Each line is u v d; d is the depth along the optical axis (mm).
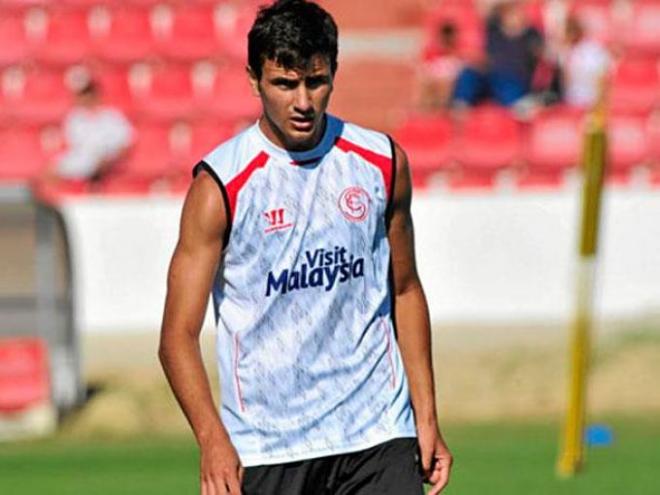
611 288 63375
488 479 37688
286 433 18828
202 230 18562
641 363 53094
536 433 45875
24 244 61375
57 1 82562
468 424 47969
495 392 51031
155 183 72938
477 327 61188
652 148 74688
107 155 71938
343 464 18984
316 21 18328
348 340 18891
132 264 62750
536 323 62031
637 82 77125
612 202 63375
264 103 18562
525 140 73312
